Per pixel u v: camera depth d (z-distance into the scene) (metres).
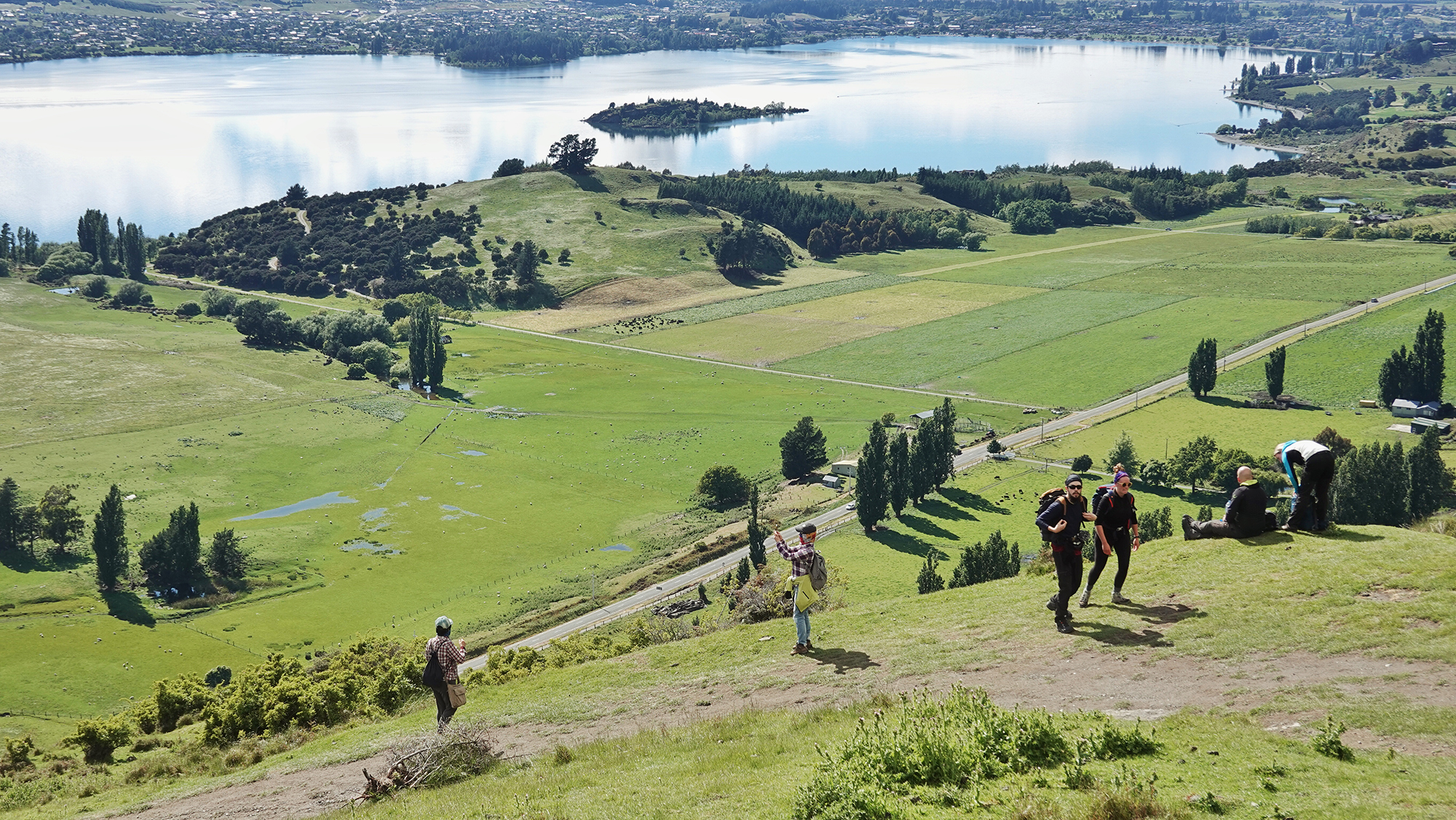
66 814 28.52
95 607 120.56
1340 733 17.09
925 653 26.14
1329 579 23.97
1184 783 15.86
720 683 28.12
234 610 120.56
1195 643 22.47
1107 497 25.36
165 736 48.16
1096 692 21.22
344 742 31.31
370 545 141.12
